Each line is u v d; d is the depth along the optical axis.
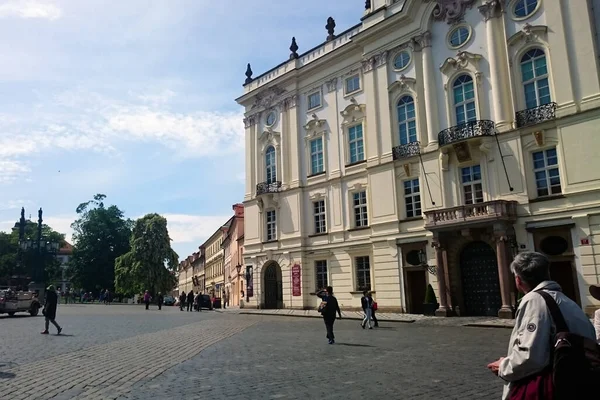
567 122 24.25
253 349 14.08
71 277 78.44
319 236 37.03
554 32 25.11
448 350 13.48
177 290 159.75
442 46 30.19
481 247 27.52
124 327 22.83
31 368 10.77
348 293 34.31
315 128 38.25
